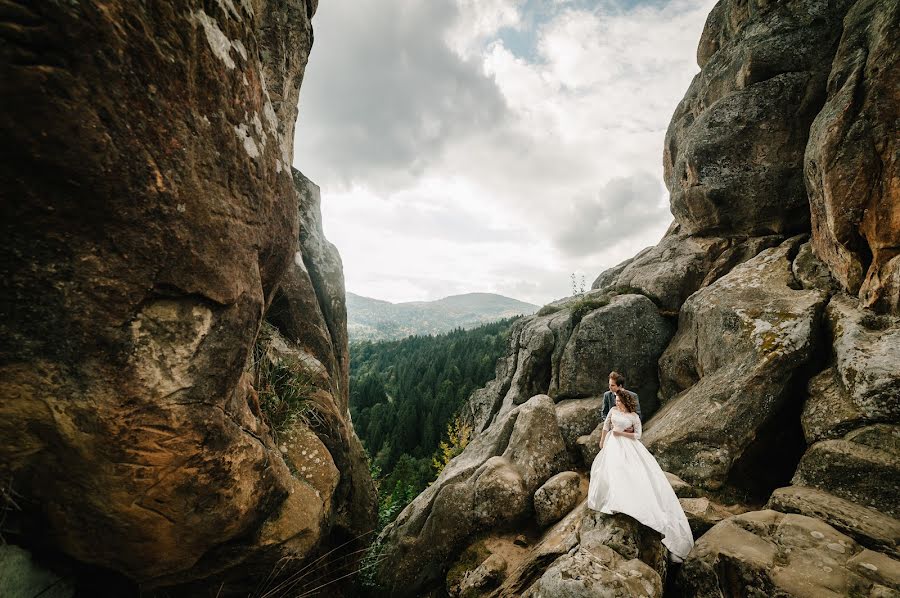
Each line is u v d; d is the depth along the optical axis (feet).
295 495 14.21
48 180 6.55
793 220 30.78
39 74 6.03
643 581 13.24
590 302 38.55
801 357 20.84
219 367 9.76
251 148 10.98
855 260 20.71
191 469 9.29
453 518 24.58
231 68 9.95
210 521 10.30
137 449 8.30
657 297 35.78
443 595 22.99
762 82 30.91
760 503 20.56
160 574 10.96
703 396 24.14
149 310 8.34
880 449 16.57
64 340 7.37
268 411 16.21
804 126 29.40
